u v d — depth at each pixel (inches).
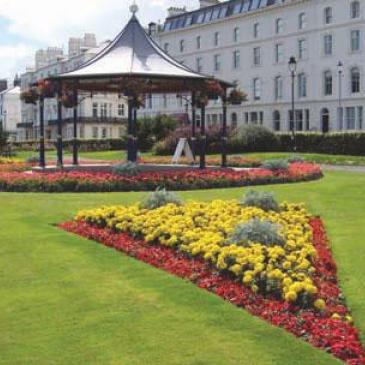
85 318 268.2
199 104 962.7
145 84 908.6
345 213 557.0
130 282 320.5
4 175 792.9
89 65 922.7
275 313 265.7
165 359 225.3
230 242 356.8
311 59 2699.3
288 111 2802.7
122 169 808.3
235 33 3051.2
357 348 230.2
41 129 972.6
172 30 3376.0
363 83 2497.5
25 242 420.8
